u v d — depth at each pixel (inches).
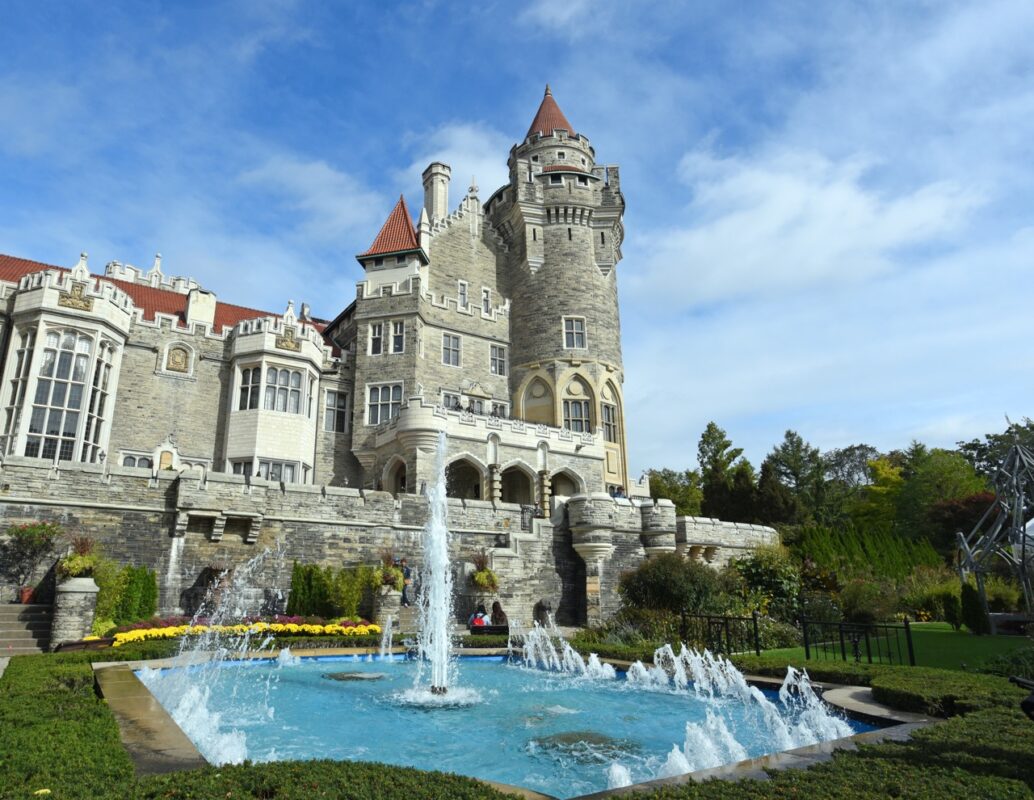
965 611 865.5
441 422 1224.2
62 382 1081.4
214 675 563.5
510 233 1711.4
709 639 665.6
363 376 1387.8
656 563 874.1
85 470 786.2
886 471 2405.3
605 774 307.7
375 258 1491.1
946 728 295.1
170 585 803.4
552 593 1058.7
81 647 611.2
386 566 864.9
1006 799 197.9
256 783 200.7
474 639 757.3
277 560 869.8
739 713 442.0
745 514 1891.0
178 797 187.6
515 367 1582.2
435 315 1465.3
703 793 204.2
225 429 1266.0
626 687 542.9
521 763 326.3
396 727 398.3
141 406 1203.9
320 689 516.7
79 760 223.9
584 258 1646.2
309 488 907.4
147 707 339.0
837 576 1219.9
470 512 1043.9
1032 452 979.3
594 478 1418.6
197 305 1342.3
